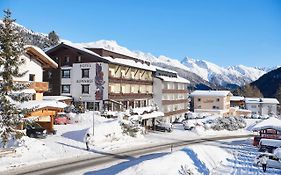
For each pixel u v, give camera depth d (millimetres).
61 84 60500
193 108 105812
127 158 30969
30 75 44125
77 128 43219
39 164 25875
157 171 20891
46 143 34188
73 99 59281
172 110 82938
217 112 97438
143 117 58750
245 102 121625
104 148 36062
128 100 65125
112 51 64938
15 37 27734
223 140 53500
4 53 27078
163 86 77500
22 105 36500
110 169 24438
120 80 62469
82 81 58875
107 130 41281
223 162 29031
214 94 102250
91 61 58500
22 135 28234
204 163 26219
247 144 48594
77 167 25359
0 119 27266
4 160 26078
